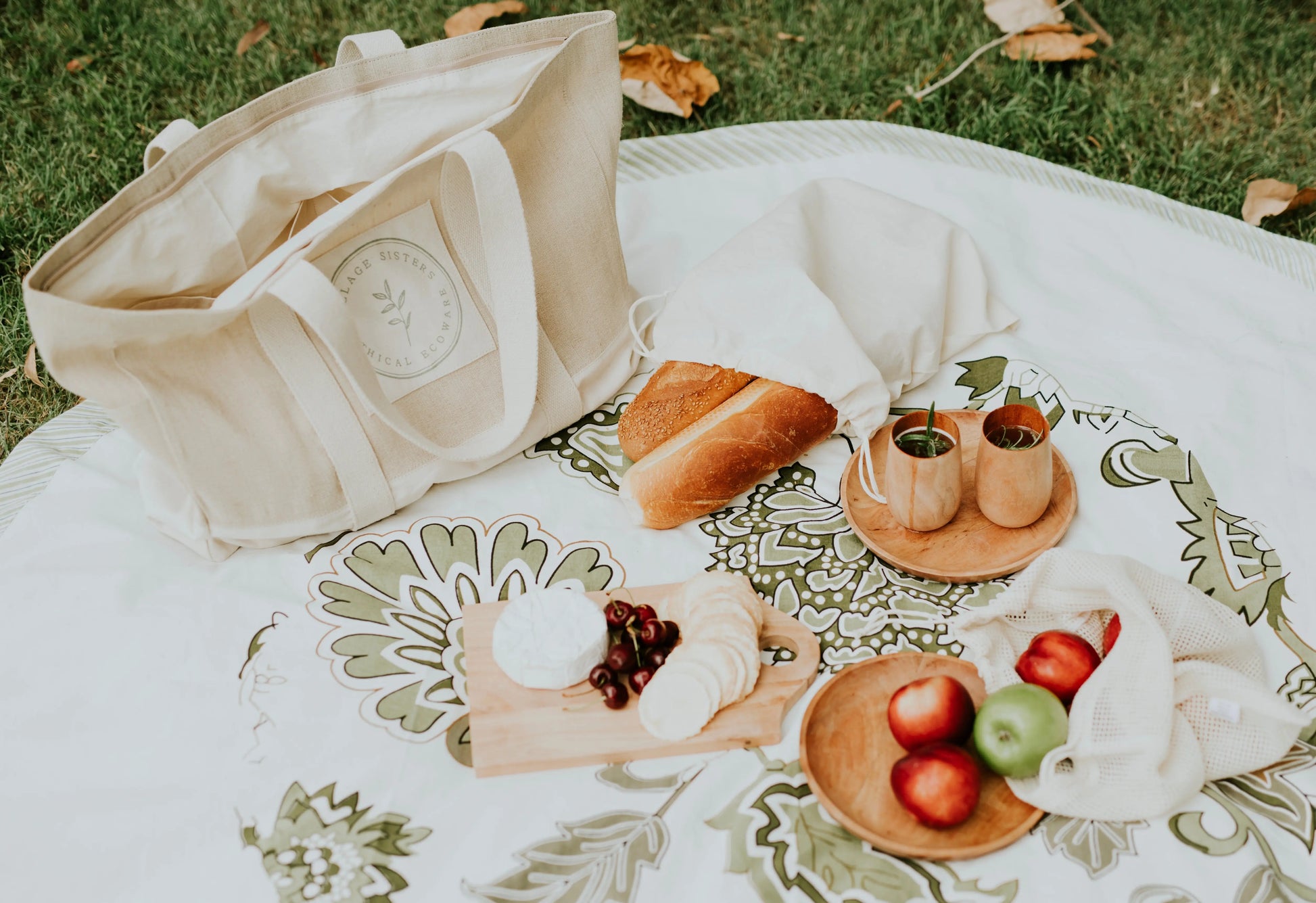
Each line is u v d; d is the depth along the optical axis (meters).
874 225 1.95
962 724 1.28
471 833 1.30
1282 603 1.51
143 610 1.57
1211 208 2.46
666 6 3.05
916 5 2.99
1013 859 1.24
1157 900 1.20
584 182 1.75
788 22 2.96
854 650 1.49
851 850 1.26
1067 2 2.77
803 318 1.72
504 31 1.69
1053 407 1.81
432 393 1.70
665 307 1.90
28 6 3.04
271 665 1.50
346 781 1.36
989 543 1.58
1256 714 1.28
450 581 1.62
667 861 1.26
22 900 1.26
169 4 3.07
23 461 1.81
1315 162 2.57
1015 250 2.12
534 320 1.61
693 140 2.42
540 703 1.41
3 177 2.60
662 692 1.36
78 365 1.38
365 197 1.51
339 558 1.65
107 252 1.46
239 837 1.31
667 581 1.61
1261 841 1.24
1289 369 1.85
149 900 1.25
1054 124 2.60
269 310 1.50
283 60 2.90
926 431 1.57
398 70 1.65
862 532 1.61
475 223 1.67
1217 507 1.64
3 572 1.62
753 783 1.33
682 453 1.65
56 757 1.40
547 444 1.84
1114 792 1.24
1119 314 1.99
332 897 1.24
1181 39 2.91
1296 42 2.88
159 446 1.51
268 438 1.56
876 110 2.72
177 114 2.77
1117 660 1.29
